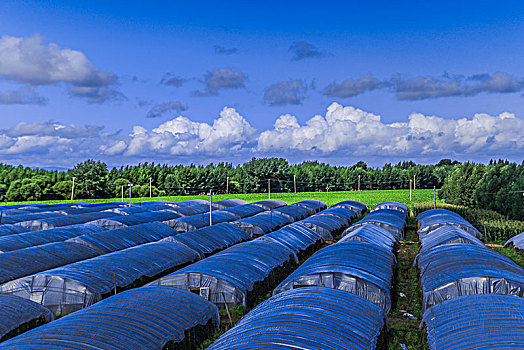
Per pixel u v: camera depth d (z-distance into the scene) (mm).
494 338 16438
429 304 26219
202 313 22266
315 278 27969
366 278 27266
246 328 17984
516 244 44375
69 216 59531
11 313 21531
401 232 52188
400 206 79875
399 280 34156
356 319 19266
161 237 48031
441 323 19141
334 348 16250
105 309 20250
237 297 27938
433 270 28844
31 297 27609
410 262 41094
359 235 40156
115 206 77375
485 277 25422
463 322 18469
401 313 26938
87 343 16812
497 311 18797
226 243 45531
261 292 30641
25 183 131750
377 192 157750
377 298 27172
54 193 135875
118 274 30188
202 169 168000
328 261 30266
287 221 62844
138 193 150500
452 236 39375
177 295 23047
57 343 16594
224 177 165625
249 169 163875
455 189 101375
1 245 39438
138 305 20969
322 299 20875
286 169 166875
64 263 34781
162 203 84562
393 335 22281
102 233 43250
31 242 42062
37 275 27641
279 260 35406
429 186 184000
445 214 59406
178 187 159125
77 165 142375
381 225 52781
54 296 27484
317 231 52875
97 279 28609
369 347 17484
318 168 191750
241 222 54344
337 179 182000
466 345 16500
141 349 17641
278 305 20516
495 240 54531
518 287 25125
